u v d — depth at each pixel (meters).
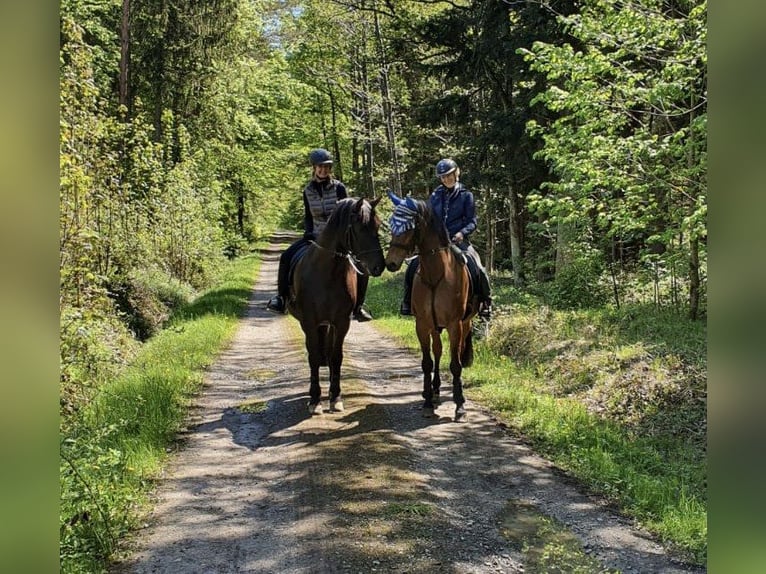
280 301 7.43
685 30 7.74
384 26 23.06
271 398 7.39
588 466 5.25
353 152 34.66
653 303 10.90
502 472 5.26
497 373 8.34
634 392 6.72
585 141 8.33
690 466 5.20
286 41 29.81
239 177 33.53
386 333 12.29
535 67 8.45
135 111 19.53
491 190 17.22
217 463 5.34
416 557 3.82
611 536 4.19
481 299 7.20
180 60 20.98
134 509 4.39
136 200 13.94
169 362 8.60
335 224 6.23
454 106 15.73
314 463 5.22
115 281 11.30
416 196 24.95
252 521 4.28
